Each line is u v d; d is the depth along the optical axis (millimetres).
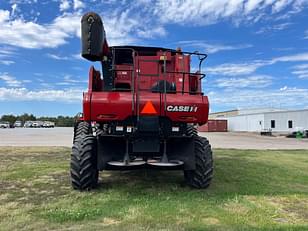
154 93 5953
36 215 4688
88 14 5547
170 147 6223
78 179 6109
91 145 6215
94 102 5797
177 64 6852
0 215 4688
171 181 7180
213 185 6840
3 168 8867
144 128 5832
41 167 9039
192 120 5973
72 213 4730
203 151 6367
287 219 4699
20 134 36438
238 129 61000
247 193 6176
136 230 4113
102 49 5820
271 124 50719
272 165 10109
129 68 7270
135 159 6156
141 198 5656
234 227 4266
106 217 4605
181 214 4762
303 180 7676
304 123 48375
